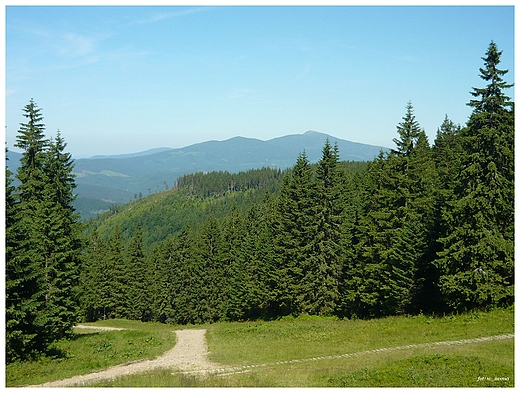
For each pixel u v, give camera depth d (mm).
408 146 39062
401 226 37781
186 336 39531
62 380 20594
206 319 67500
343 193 56406
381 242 38750
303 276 47531
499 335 23203
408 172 38688
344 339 29609
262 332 37875
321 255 45781
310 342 30172
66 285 33094
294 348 28141
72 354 27609
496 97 27734
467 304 30406
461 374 16484
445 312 32594
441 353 19797
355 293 41125
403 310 36688
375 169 44031
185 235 77750
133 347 31531
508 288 27594
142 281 80812
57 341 31969
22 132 33156
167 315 76938
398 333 28500
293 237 48875
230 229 69500
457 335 24766
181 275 74938
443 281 29891
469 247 28375
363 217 42094
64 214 34562
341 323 38250
